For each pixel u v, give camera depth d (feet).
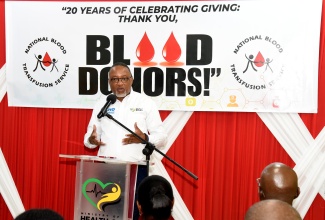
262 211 3.39
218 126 11.35
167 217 5.37
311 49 10.66
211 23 11.05
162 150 11.50
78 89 11.68
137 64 11.43
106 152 9.98
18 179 12.26
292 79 10.79
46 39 11.72
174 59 11.27
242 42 10.94
